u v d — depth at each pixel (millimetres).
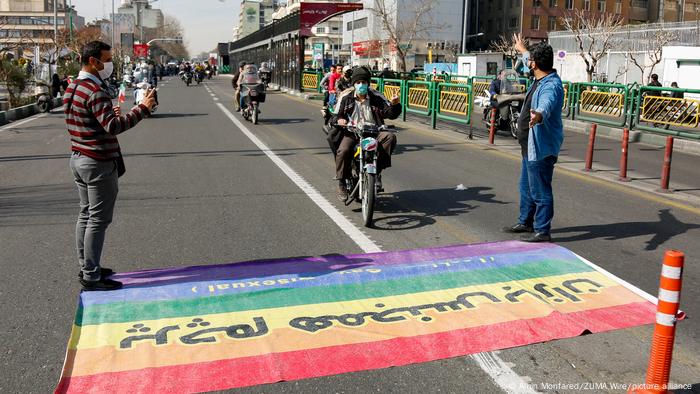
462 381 3598
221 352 3854
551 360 3840
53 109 25812
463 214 7664
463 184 9656
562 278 5203
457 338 4078
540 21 83938
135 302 4590
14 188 9070
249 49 66625
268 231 6742
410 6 85188
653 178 10664
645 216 7703
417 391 3490
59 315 4492
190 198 8398
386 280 5102
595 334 4191
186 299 4660
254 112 18672
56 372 3695
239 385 3518
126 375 3574
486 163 11828
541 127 6098
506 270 5375
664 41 34875
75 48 45344
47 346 4016
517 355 3895
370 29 92500
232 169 10711
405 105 20078
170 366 3682
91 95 4523
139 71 21641
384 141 7203
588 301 4715
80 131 4602
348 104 7422
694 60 25734
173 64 103188
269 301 4641
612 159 12984
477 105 27250
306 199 8352
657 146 15539
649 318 4434
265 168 10820
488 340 4059
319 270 5332
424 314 4441
